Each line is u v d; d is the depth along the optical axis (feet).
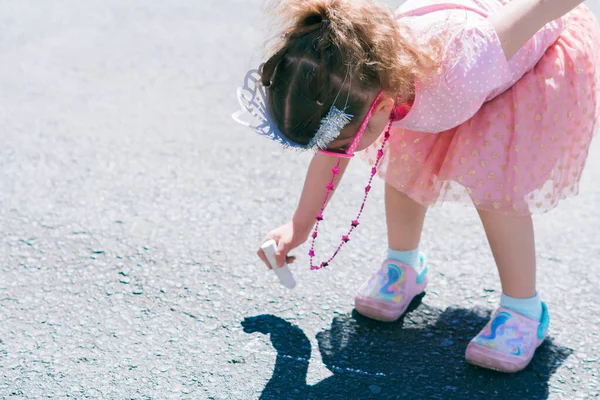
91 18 12.78
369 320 6.49
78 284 6.82
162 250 7.32
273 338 6.24
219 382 5.76
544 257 7.29
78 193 8.23
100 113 9.93
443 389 5.75
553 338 6.28
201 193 8.30
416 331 6.37
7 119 9.71
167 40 12.01
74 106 10.09
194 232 7.63
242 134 9.52
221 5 13.35
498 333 5.96
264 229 7.72
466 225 7.80
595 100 5.96
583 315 6.53
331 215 7.97
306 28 4.96
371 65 4.88
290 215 7.97
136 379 5.76
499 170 5.65
